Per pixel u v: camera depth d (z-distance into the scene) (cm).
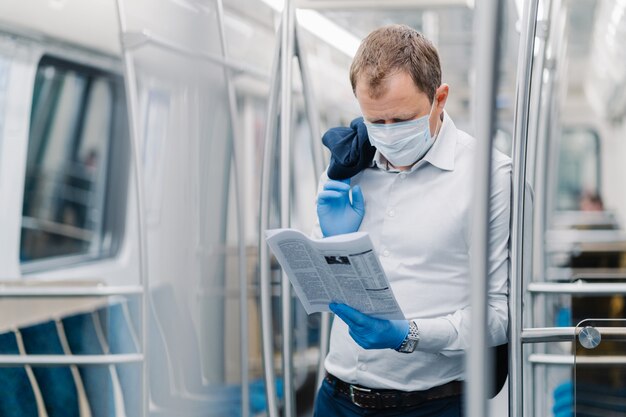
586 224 700
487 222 152
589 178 1442
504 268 213
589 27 870
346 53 602
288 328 280
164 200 535
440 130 214
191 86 521
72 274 484
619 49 902
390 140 206
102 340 480
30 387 426
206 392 549
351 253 194
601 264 553
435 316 212
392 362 216
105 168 515
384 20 520
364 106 205
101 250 514
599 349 221
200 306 553
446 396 216
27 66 446
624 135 1399
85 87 495
